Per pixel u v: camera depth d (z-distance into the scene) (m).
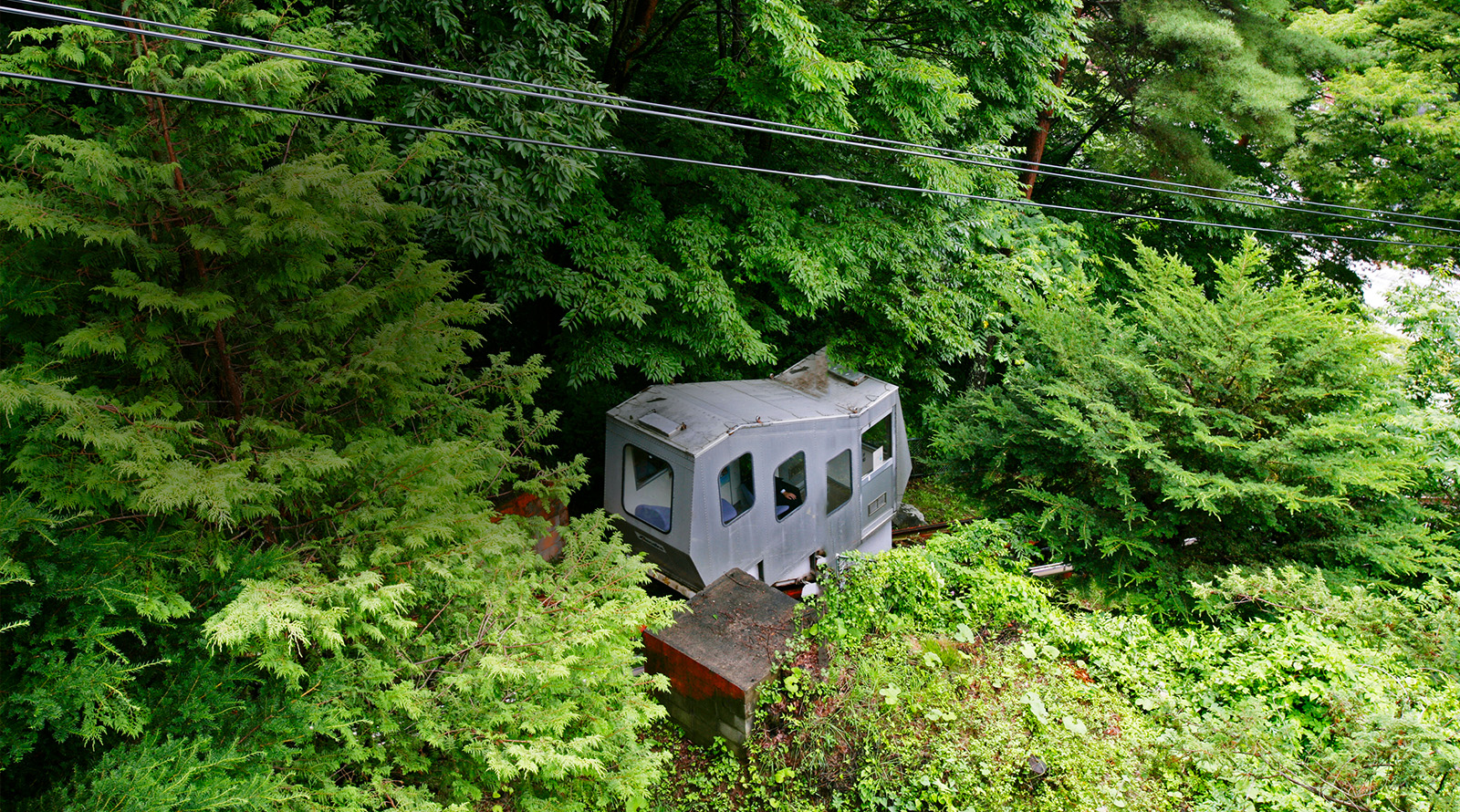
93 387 3.99
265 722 3.98
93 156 3.60
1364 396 7.80
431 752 4.82
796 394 8.84
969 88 10.90
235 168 4.50
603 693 5.23
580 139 7.15
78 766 3.65
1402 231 14.68
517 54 6.84
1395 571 7.24
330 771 4.31
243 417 4.69
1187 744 4.83
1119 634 6.66
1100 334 8.81
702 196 9.85
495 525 5.39
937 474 9.46
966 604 6.94
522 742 4.47
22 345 4.36
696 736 6.36
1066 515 7.75
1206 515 7.69
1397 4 14.84
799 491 8.45
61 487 3.78
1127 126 14.29
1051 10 10.52
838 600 6.50
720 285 8.78
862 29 10.45
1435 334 9.59
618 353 8.72
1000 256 11.59
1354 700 4.75
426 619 5.07
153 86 3.93
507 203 6.77
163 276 4.42
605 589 5.34
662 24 10.85
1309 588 5.78
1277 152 14.92
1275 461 7.43
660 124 10.32
